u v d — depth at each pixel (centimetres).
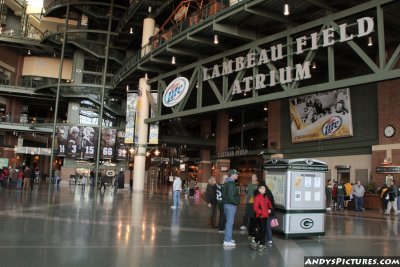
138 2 3906
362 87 2583
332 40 1767
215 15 2228
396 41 2317
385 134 2389
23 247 858
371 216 1922
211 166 4353
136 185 3562
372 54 2564
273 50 2062
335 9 1927
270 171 1205
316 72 2906
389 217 1881
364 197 2372
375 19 1944
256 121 4203
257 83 2112
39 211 1602
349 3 1898
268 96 2028
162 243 976
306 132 2919
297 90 1883
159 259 789
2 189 3075
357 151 2589
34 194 2661
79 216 1491
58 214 1526
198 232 1191
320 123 2808
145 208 1967
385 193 2033
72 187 4219
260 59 2125
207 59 2562
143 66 3178
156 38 3103
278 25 2270
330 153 2780
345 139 2673
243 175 4156
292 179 1127
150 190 4172
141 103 3441
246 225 1261
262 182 970
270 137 3319
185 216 1648
